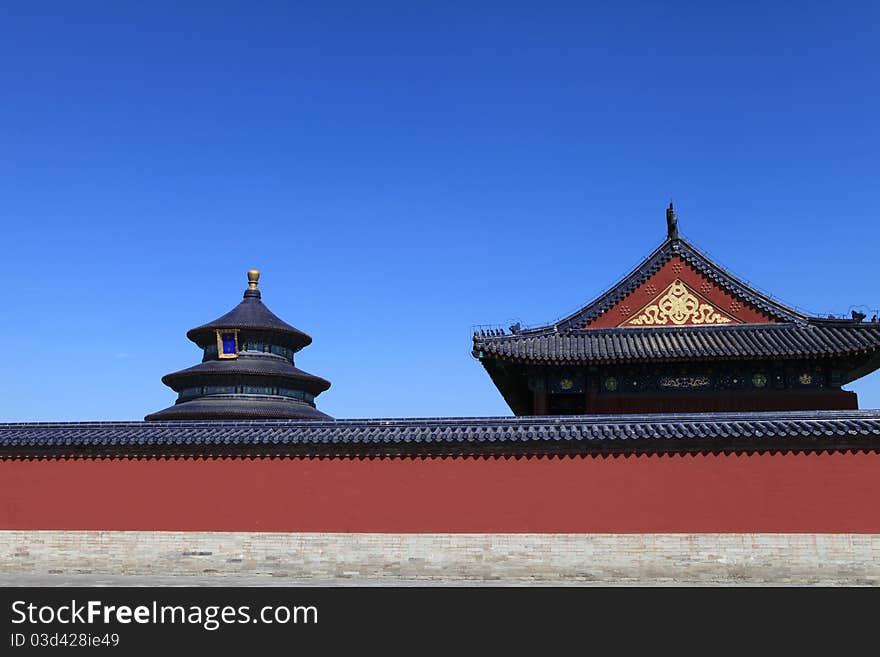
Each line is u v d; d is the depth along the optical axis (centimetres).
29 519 2780
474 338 2950
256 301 4988
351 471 2720
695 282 3134
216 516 2728
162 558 2712
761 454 2577
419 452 2705
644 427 2638
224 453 2772
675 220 3198
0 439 2825
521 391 3612
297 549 2677
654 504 2581
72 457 2823
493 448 2675
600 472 2628
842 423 2573
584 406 3331
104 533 2750
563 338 3094
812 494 2528
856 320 2941
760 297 3089
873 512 2494
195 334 4791
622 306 3145
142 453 2795
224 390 4562
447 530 2641
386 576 2623
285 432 2800
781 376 2931
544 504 2622
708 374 2972
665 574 2533
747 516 2539
